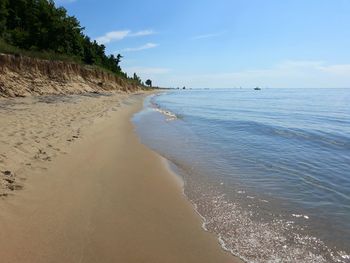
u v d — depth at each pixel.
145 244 5.42
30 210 6.18
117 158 10.68
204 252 5.32
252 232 6.11
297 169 10.70
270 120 26.48
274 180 9.41
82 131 13.91
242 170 10.38
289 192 8.44
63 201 6.77
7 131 11.31
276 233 6.12
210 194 8.05
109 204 6.91
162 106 40.75
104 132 14.95
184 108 38.56
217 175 9.73
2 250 4.84
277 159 12.05
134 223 6.14
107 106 26.97
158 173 9.45
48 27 47.22
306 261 5.22
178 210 6.90
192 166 10.66
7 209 6.07
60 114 17.47
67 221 5.95
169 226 6.13
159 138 15.59
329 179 9.70
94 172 8.90
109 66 81.50
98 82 47.66
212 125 21.67
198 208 7.12
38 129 12.53
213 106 43.84
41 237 5.32
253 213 7.00
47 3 49.25
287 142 15.95
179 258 5.11
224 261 5.10
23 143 10.05
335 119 28.16
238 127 21.03
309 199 7.98
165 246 5.42
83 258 4.88
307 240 5.90
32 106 19.20
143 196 7.55
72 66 40.38
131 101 41.16
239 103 53.09
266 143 15.41
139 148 12.56
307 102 57.94
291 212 7.14
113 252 5.11
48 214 6.12
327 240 5.93
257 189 8.58
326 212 7.21
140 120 22.06
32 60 30.36
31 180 7.57
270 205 7.50
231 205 7.39
